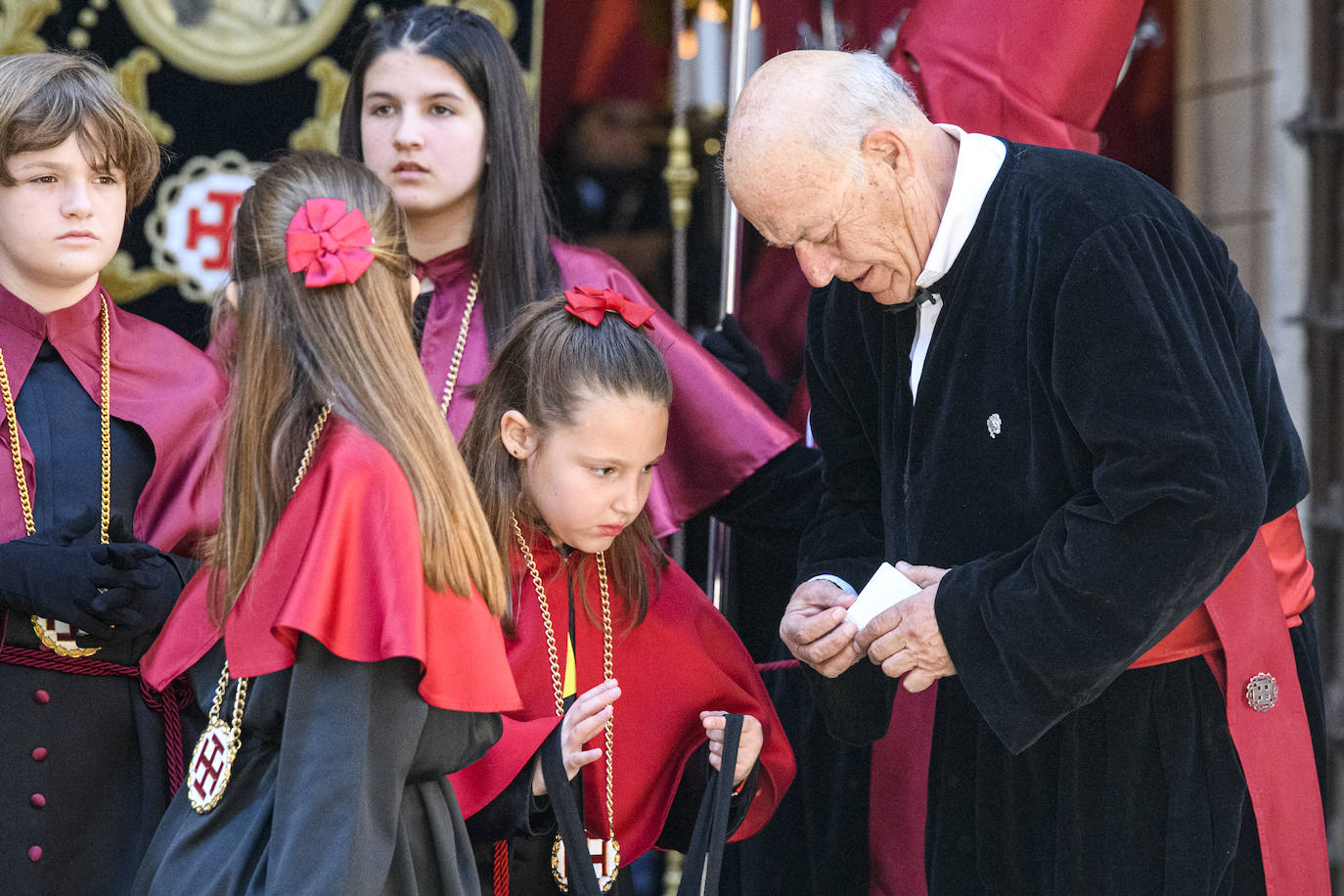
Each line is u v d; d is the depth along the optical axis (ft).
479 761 30.86
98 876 32.22
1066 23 41.88
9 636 31.99
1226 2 57.98
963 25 42.45
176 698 33.17
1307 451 58.13
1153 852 31.91
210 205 48.98
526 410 31.73
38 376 34.14
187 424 35.06
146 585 31.68
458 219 39.73
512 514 32.35
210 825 26.71
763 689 34.76
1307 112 56.95
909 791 39.65
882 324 34.22
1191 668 32.40
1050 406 30.99
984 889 33.63
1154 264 29.89
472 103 38.93
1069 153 32.32
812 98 30.48
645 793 33.65
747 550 45.96
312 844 24.47
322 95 49.67
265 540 26.40
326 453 26.40
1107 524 29.30
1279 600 33.01
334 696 25.43
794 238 31.12
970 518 32.32
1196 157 59.21
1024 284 31.04
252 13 48.88
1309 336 57.72
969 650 30.45
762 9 55.77
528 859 33.40
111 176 33.58
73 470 33.63
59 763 31.99
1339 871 57.67
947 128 32.58
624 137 58.34
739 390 40.91
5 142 32.14
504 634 32.24
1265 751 32.12
